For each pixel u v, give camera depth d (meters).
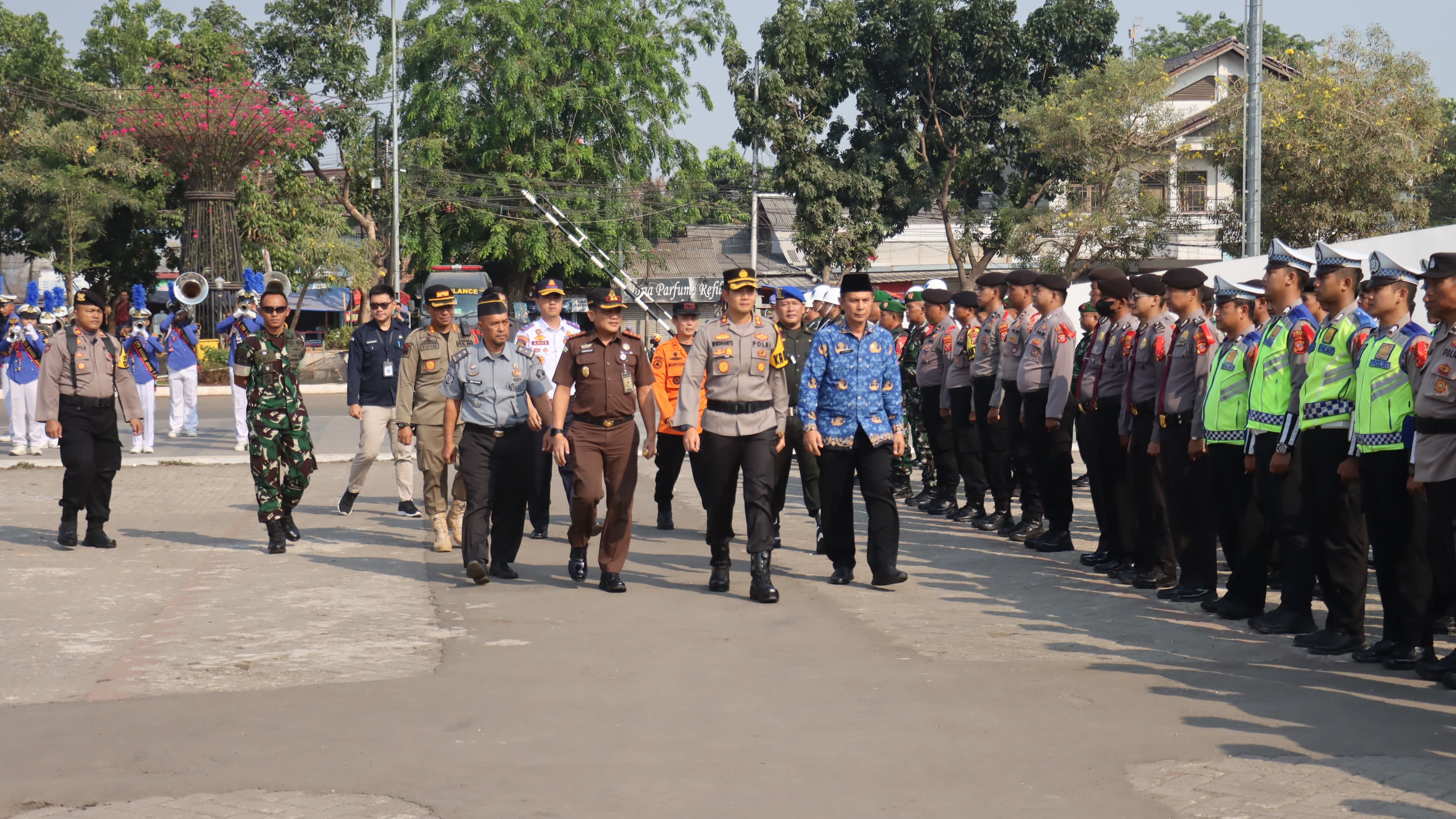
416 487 13.97
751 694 5.64
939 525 11.34
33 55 42.41
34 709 5.39
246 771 4.58
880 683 5.83
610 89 44.00
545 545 10.09
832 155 41.59
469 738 4.98
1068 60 40.81
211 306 33.50
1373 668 6.17
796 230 41.22
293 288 40.41
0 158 39.41
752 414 7.96
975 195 42.91
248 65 44.94
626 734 5.04
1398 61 31.62
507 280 47.09
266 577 8.57
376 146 45.88
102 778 4.50
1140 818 4.12
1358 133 30.42
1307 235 31.48
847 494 8.37
